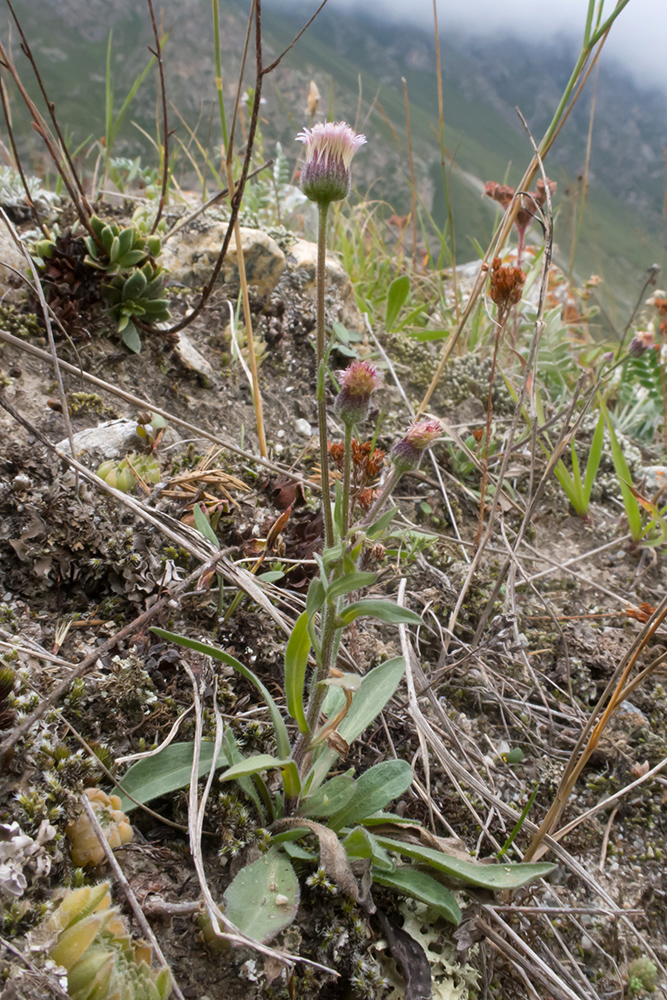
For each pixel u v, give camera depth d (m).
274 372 3.07
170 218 3.27
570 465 3.38
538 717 2.29
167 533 1.87
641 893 1.98
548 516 3.13
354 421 1.33
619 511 3.32
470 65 115.56
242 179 2.34
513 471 3.13
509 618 2.31
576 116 95.00
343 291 3.54
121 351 2.63
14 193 2.94
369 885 1.49
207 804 1.55
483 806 1.96
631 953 1.88
